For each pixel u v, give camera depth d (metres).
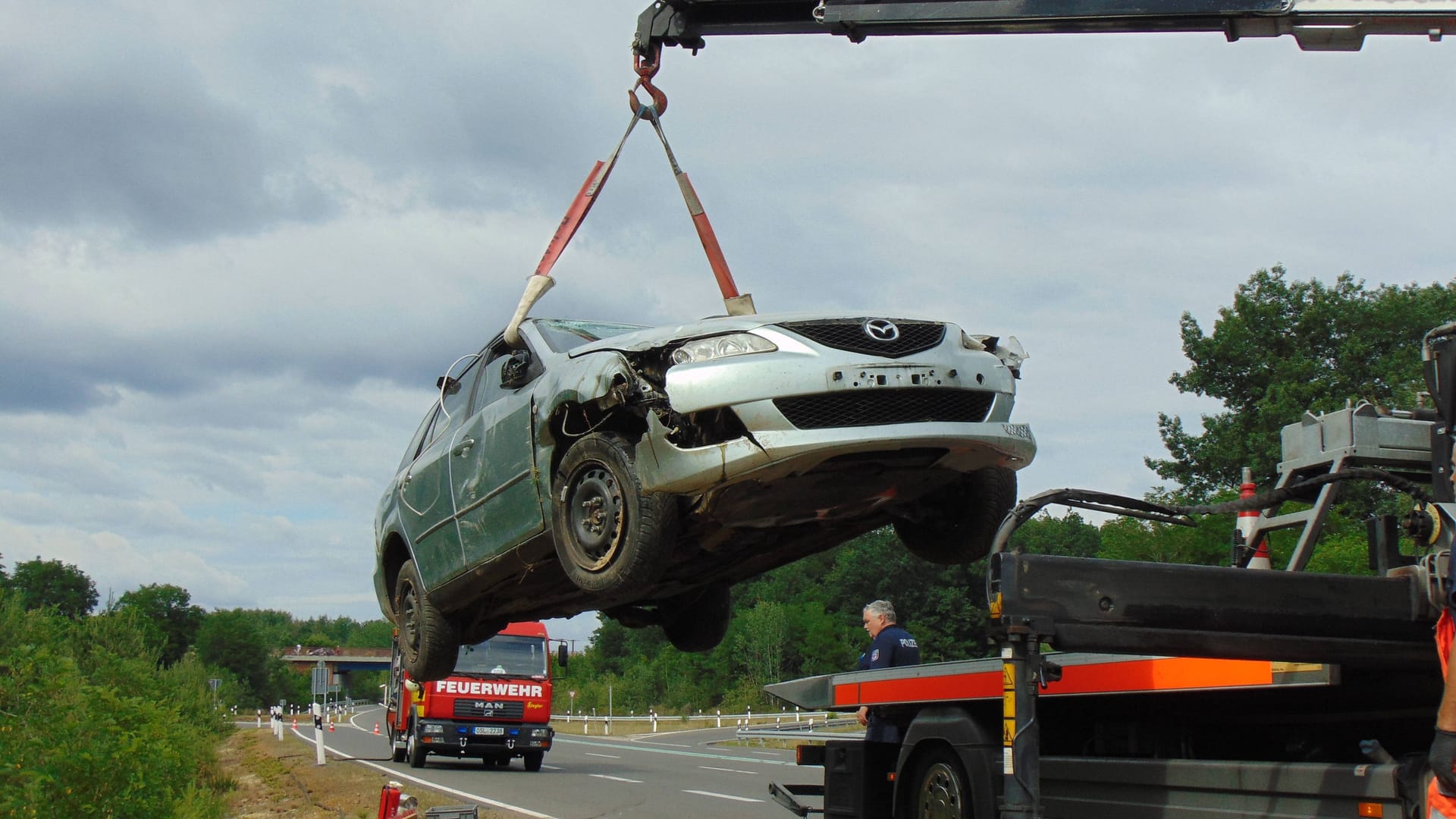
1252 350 44.94
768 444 6.11
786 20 7.25
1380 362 42.62
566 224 7.90
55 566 72.81
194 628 116.81
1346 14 5.75
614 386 6.50
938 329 6.55
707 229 7.85
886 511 7.20
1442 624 3.95
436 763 25.77
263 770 23.08
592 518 6.78
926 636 61.16
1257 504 5.21
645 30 7.55
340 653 154.88
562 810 15.28
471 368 8.96
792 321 6.39
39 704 9.46
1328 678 5.03
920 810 7.36
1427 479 5.46
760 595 76.94
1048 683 4.77
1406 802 4.56
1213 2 5.93
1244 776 5.31
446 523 8.59
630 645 92.81
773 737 9.39
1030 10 6.28
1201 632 4.86
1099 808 6.16
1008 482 7.04
